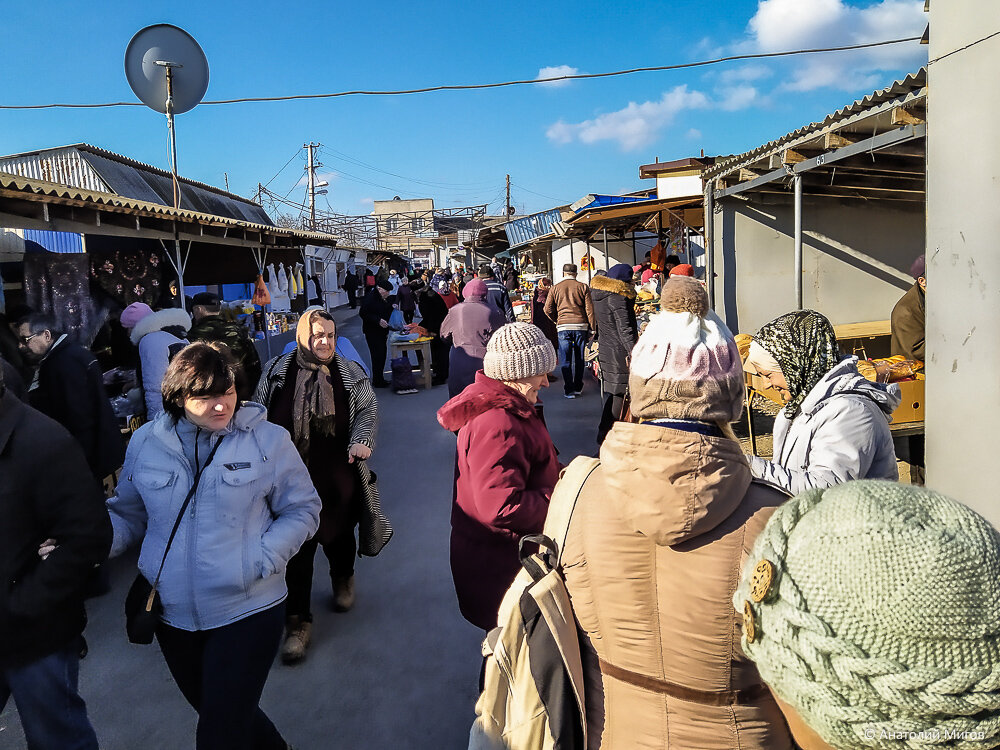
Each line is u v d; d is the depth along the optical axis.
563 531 1.39
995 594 0.72
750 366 2.52
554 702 1.31
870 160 5.82
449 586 4.31
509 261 30.70
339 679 3.39
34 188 4.40
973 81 3.39
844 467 2.16
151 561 2.33
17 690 2.18
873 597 0.73
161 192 15.62
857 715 0.74
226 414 2.36
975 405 3.50
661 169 16.73
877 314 8.12
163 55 8.45
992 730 0.70
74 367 4.08
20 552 2.12
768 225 7.89
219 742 2.22
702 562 1.21
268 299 10.25
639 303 11.97
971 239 3.46
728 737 1.22
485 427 2.46
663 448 1.22
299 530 2.47
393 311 11.31
